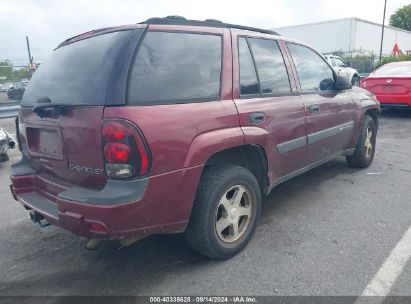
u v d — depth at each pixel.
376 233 3.32
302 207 3.95
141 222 2.38
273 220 3.65
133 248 3.22
